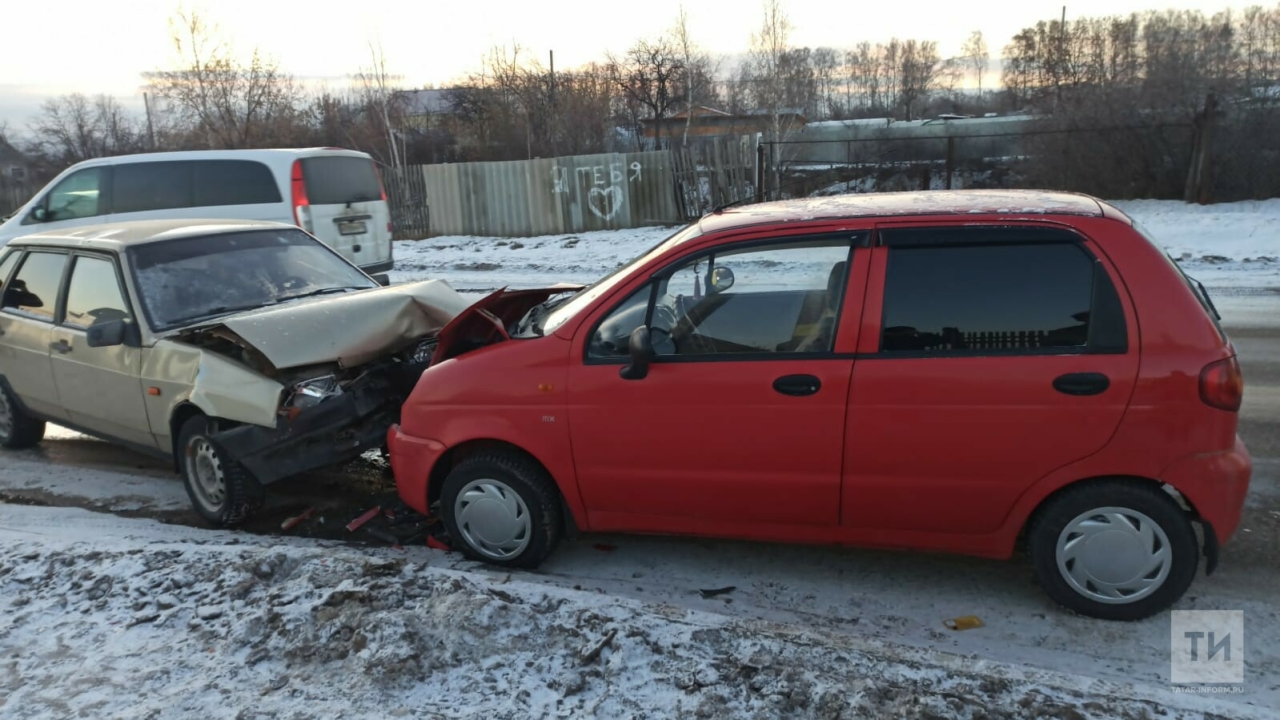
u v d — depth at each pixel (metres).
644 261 4.02
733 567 4.22
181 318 5.33
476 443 4.23
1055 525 3.51
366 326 4.98
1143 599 3.48
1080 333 3.40
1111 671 3.22
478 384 4.10
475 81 34.78
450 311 5.40
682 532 4.04
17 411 6.42
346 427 4.84
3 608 3.70
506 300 4.75
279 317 4.84
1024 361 3.42
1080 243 3.43
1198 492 3.35
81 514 5.17
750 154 19.50
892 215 3.65
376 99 32.34
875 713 2.74
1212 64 17.94
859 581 4.04
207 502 4.95
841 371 3.58
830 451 3.64
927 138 18.66
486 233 21.34
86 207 11.30
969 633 3.54
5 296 6.38
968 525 3.62
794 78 30.03
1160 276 3.37
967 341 3.49
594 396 3.90
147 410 5.20
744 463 3.76
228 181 11.14
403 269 16.03
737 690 2.90
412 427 4.32
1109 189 18.05
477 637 3.23
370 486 5.48
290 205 11.17
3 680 3.18
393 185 21.94
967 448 3.50
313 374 4.83
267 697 2.99
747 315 3.77
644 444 3.87
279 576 3.80
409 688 3.01
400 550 4.52
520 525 4.16
